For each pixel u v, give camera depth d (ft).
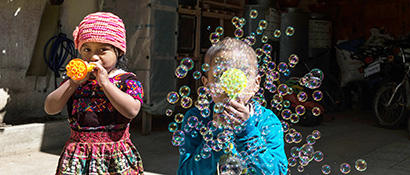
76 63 4.87
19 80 13.78
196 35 19.04
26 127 12.57
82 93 5.31
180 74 6.97
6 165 11.17
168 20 16.40
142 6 15.72
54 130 13.39
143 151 13.30
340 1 27.45
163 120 18.86
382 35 24.32
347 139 15.72
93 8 15.84
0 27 13.09
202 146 4.33
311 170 11.39
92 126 5.24
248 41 7.67
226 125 4.09
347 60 24.08
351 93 24.68
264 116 4.44
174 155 12.84
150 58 15.72
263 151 4.15
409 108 17.20
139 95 5.44
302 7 27.96
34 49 14.05
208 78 4.22
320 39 25.32
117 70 5.59
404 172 11.41
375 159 12.81
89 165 5.16
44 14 14.11
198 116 4.69
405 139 15.90
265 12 21.85
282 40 23.54
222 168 4.18
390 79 19.30
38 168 11.03
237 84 3.88
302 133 16.71
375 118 21.01
